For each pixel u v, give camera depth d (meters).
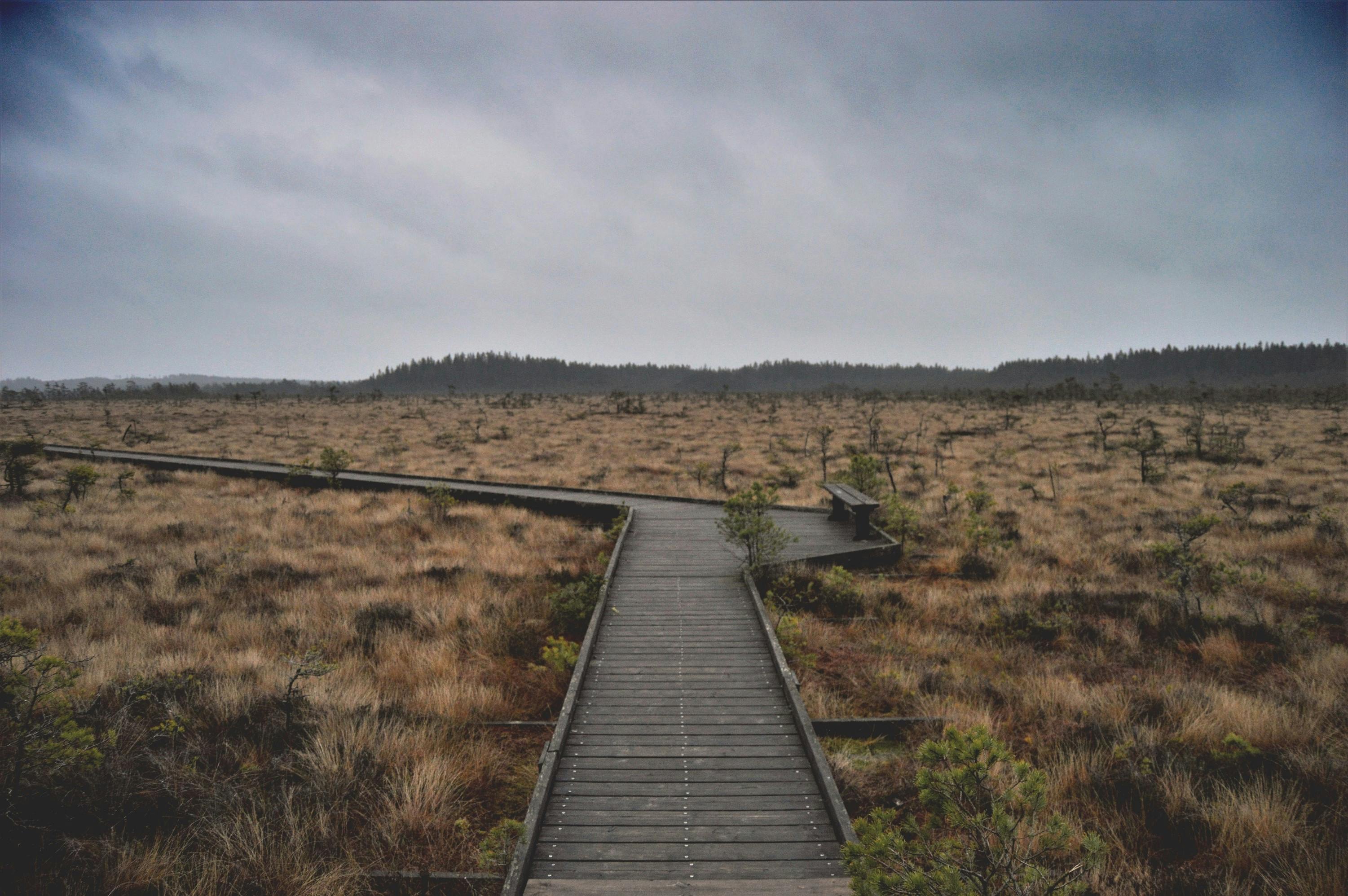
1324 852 4.11
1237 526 13.10
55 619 8.30
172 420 51.00
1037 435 32.88
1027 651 7.82
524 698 6.85
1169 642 8.02
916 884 2.68
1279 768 5.07
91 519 14.08
